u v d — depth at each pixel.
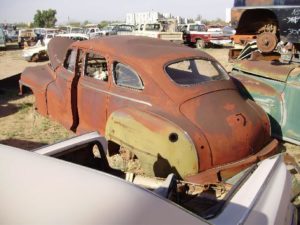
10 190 1.79
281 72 5.99
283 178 3.01
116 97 5.25
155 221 1.81
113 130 4.78
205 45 27.81
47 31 29.97
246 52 8.64
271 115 6.09
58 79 6.57
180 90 4.76
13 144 6.61
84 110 5.91
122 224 1.69
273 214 2.55
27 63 19.48
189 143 4.23
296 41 7.35
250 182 2.82
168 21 27.47
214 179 4.23
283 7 7.41
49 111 6.91
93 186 1.87
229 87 5.15
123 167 4.66
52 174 1.93
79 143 3.53
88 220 1.67
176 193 3.12
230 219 2.42
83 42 6.06
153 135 4.36
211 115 4.61
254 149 4.70
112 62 5.36
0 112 8.55
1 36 27.45
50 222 1.64
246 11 8.06
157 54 5.18
